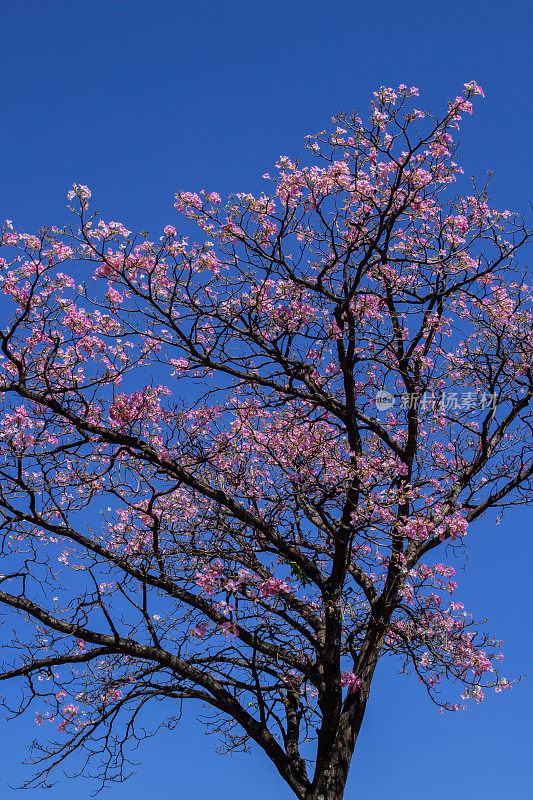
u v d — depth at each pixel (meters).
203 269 7.61
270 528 8.66
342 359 8.48
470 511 9.37
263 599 8.48
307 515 9.44
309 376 8.72
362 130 7.82
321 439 9.22
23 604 8.34
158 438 8.57
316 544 9.36
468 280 8.48
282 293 8.27
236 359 8.24
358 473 8.18
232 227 7.88
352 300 8.95
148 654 8.52
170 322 7.78
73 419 7.87
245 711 8.73
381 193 8.30
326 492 8.77
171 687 8.75
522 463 9.43
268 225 8.05
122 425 8.25
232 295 8.20
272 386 8.48
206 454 8.72
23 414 8.38
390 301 8.73
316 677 8.93
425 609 8.98
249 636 8.89
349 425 8.59
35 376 7.71
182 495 9.45
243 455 9.17
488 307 9.24
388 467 8.92
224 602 8.31
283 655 9.38
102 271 7.54
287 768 8.53
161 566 8.73
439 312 8.97
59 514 8.62
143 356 8.38
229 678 9.06
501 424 9.87
